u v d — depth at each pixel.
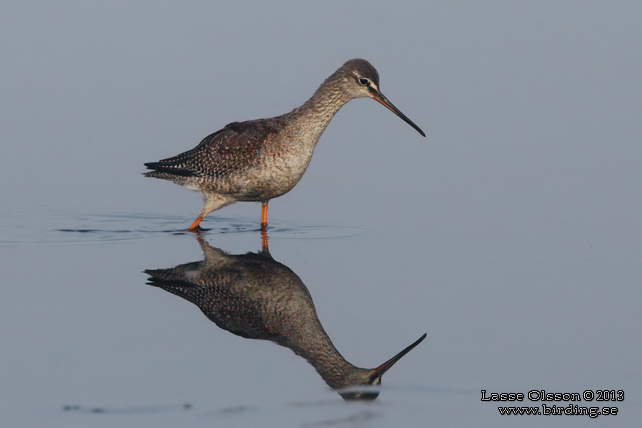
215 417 7.89
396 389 8.73
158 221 16.34
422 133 15.59
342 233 15.16
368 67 15.29
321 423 7.87
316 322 10.78
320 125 15.13
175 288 11.84
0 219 16.02
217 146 15.33
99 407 7.99
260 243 14.57
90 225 15.84
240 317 10.85
